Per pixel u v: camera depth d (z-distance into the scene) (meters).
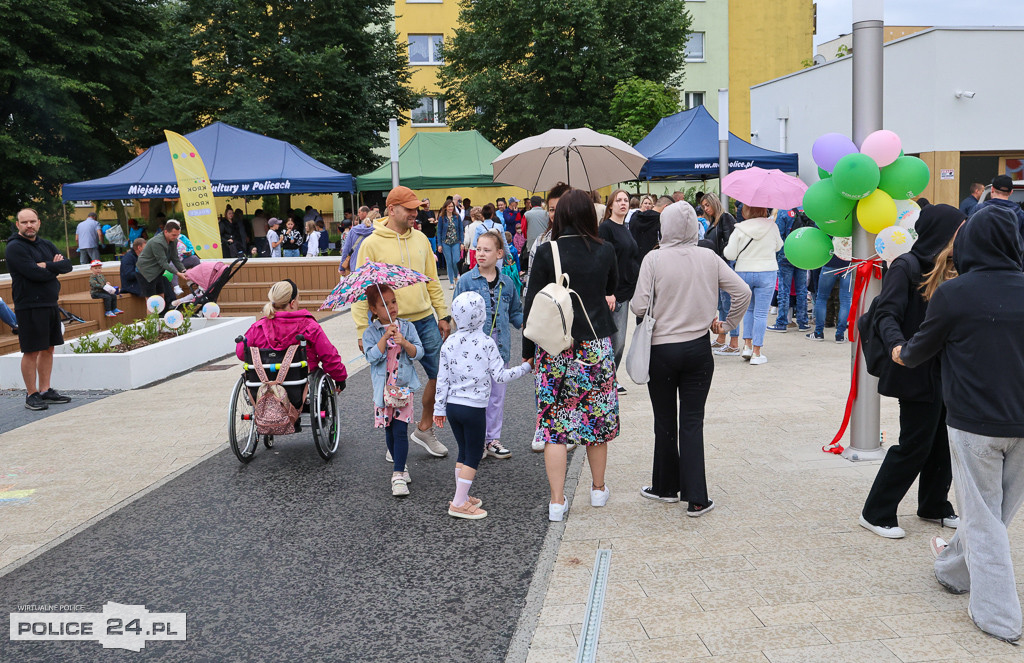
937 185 15.51
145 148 31.16
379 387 5.53
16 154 25.81
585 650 3.40
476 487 5.69
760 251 9.23
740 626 3.55
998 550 3.37
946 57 15.19
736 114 39.31
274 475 6.09
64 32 27.31
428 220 24.64
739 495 5.19
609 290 5.05
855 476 5.46
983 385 3.32
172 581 4.31
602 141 8.22
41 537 4.96
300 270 17.95
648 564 4.23
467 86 32.88
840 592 3.84
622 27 33.34
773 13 38.75
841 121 18.53
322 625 3.78
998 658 3.23
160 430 7.44
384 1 32.28
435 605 3.94
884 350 4.18
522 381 9.36
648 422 7.14
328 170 19.48
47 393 8.59
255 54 29.19
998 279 3.35
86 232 21.70
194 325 12.34
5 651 3.62
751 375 8.80
